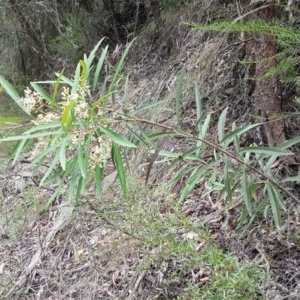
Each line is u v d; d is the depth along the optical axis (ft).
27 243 12.25
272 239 8.48
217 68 13.06
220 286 6.59
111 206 9.96
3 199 13.42
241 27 6.44
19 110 19.20
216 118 11.95
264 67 9.06
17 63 22.98
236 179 7.91
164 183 10.57
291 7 7.75
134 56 18.49
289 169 9.12
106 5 20.34
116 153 5.74
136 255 9.77
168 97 13.75
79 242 11.19
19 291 10.95
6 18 22.43
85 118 5.49
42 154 5.50
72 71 20.98
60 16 21.62
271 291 7.29
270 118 8.53
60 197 12.87
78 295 9.98
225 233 9.02
